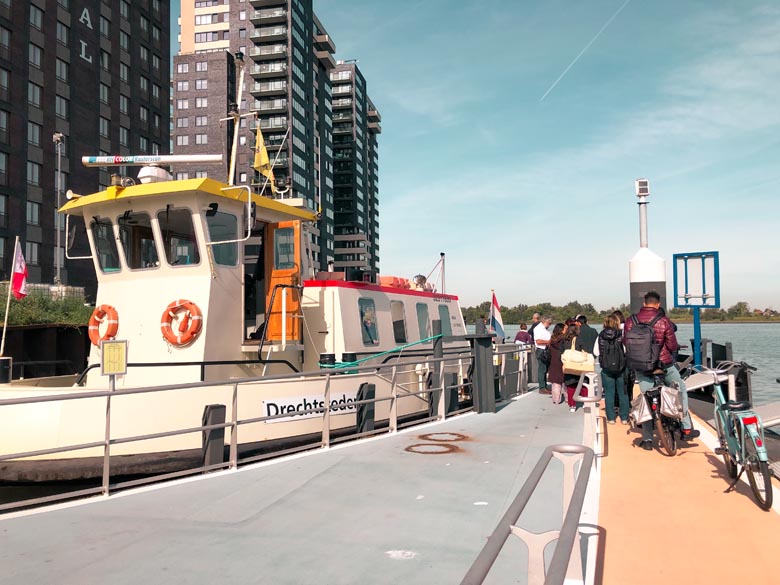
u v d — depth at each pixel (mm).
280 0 92500
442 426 10227
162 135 68875
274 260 9844
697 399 12844
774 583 3996
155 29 68375
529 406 12859
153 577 4242
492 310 18734
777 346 72500
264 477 6906
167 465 7328
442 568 4375
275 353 9617
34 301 24078
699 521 5211
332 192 109188
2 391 7508
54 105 52438
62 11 53812
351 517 5520
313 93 100312
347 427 9586
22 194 48375
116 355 6238
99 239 9203
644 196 13852
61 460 6996
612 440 8758
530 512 5598
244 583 4137
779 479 6527
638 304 13648
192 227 8516
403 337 12430
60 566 4441
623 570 4215
